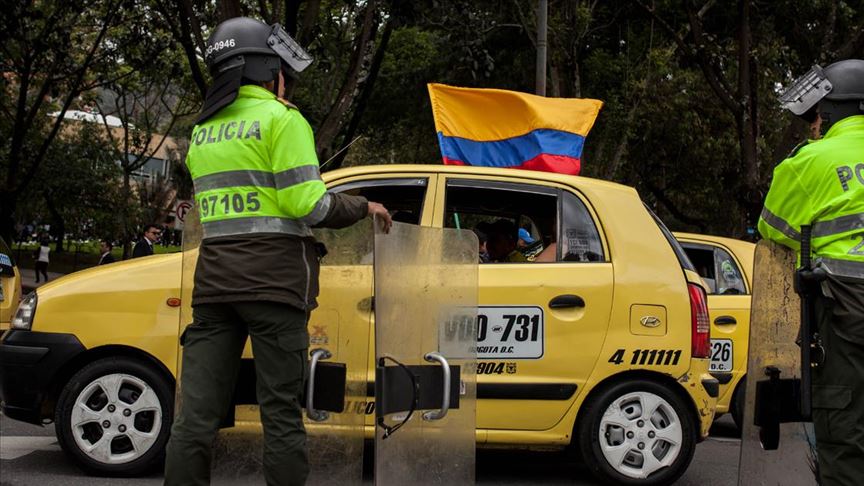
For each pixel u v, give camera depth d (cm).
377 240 358
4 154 3112
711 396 577
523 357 559
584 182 597
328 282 389
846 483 351
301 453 351
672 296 574
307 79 2158
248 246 349
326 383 376
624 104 1997
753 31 1945
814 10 1864
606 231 582
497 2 1806
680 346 568
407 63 2391
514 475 624
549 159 732
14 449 652
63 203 3719
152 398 557
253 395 383
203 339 357
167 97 3906
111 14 2319
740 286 830
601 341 562
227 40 367
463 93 749
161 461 573
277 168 349
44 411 583
